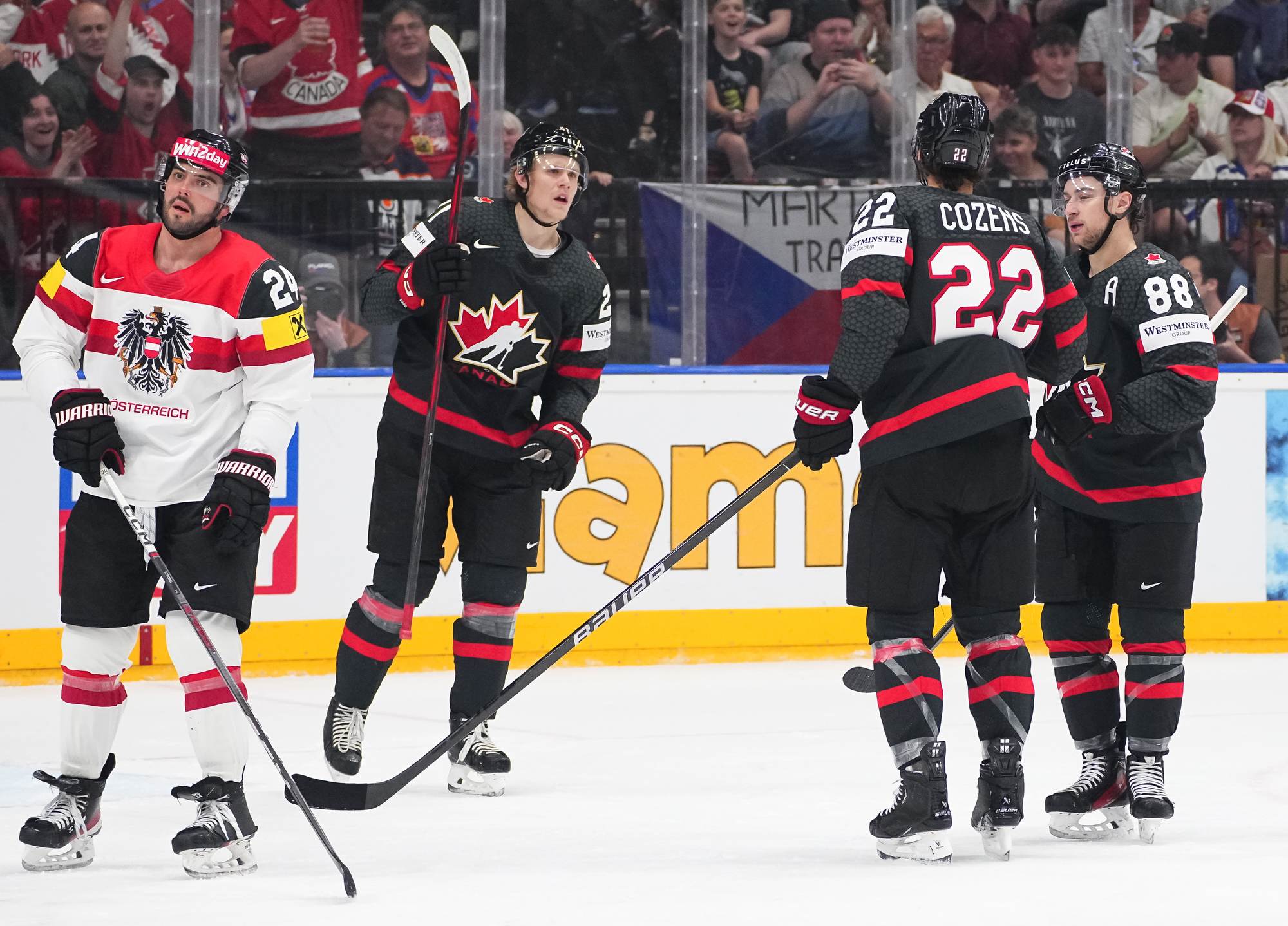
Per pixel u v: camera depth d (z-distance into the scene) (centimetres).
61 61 2742
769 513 2400
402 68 2864
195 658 1107
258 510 1104
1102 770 1273
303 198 2661
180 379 1120
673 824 1310
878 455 1120
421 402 1507
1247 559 2508
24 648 2150
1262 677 2253
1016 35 3016
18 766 1591
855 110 2922
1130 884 1039
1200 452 1295
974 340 1114
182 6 2789
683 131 2800
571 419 1529
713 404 2377
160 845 1207
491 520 1521
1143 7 3077
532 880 1061
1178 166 3114
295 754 1666
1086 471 1279
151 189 2709
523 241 1491
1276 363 2575
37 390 1127
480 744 1476
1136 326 1260
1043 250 1173
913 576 1116
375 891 1023
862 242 1112
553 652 1226
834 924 920
